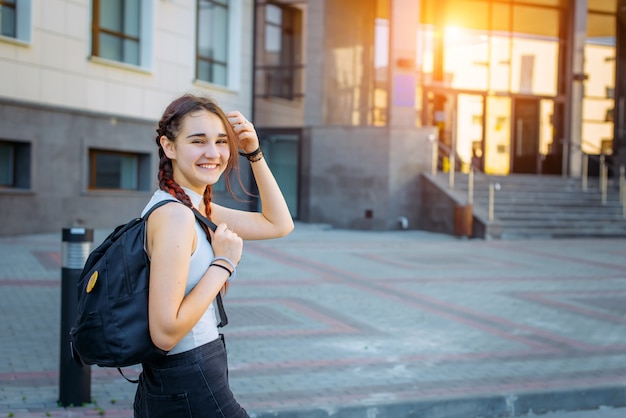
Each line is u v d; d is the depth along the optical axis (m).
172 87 19.69
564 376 6.32
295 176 23.53
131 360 2.23
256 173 2.76
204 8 21.17
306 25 22.45
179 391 2.35
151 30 18.80
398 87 21.56
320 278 11.82
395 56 21.53
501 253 16.11
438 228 20.94
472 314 9.16
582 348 7.49
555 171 25.77
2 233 15.17
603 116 27.69
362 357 6.84
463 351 7.20
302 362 6.58
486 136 25.08
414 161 21.64
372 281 11.68
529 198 22.20
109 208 17.88
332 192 21.97
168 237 2.25
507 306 9.78
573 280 12.34
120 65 17.88
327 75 22.92
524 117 25.55
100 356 2.24
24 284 9.83
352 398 5.45
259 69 23.12
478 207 20.27
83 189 17.08
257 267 12.82
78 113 16.84
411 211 21.66
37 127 15.84
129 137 18.34
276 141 23.58
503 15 25.09
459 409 5.50
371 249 16.27
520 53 25.34
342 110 23.52
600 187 24.02
